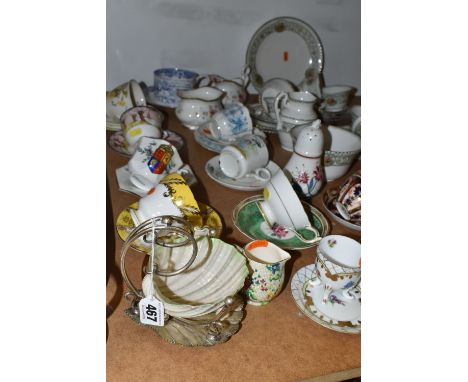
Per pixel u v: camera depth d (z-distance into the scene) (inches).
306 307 27.4
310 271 30.7
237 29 59.2
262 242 28.3
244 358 23.8
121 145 45.2
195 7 56.3
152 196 30.9
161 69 56.2
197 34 57.9
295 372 23.3
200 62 59.7
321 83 62.7
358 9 64.1
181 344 23.8
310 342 25.3
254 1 58.4
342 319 26.8
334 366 23.9
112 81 57.7
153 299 23.1
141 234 23.7
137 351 23.5
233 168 41.3
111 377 22.0
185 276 26.6
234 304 26.2
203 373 22.7
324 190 42.7
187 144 48.5
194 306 23.3
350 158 42.4
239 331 25.5
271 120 52.3
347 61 67.2
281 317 26.9
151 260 24.2
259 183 41.8
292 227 34.7
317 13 62.3
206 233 26.8
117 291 27.3
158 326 24.5
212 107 50.1
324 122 53.5
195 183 40.1
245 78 56.3
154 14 55.2
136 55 56.9
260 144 41.9
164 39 57.0
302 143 38.4
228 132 46.9
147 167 37.1
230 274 26.4
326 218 38.0
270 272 26.3
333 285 27.2
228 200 39.2
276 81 54.9
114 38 55.3
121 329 24.7
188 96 50.9
